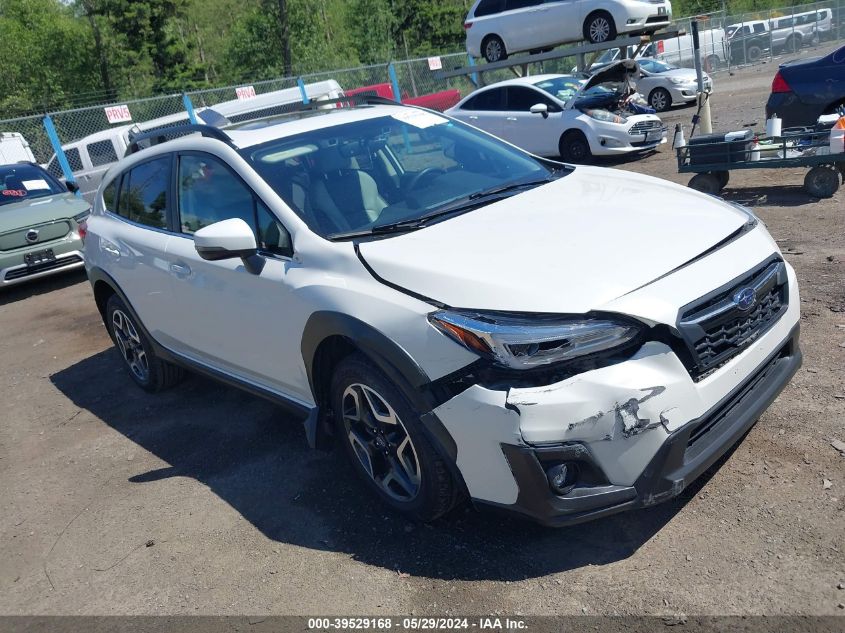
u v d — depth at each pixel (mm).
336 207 3498
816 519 2771
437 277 2803
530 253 2869
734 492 3014
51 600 3146
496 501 2666
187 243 4086
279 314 3395
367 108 4359
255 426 4484
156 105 19031
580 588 2645
